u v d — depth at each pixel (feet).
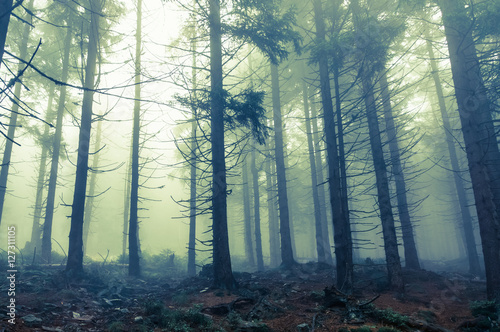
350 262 33.76
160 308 27.55
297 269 49.65
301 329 23.95
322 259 62.28
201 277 42.93
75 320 25.46
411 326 24.13
